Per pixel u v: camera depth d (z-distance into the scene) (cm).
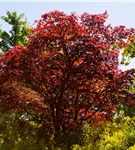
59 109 930
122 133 878
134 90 1032
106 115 1027
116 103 930
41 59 908
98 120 1034
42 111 1001
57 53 923
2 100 946
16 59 902
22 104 970
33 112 1041
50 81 927
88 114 1023
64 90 928
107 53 895
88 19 953
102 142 827
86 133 965
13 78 943
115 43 974
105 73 874
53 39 900
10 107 964
